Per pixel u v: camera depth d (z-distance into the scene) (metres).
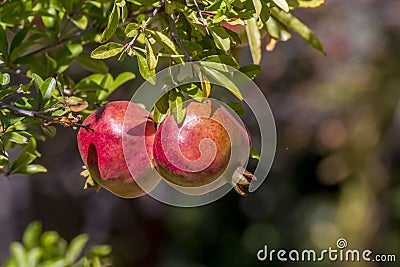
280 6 2.71
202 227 11.82
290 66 10.61
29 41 3.60
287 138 10.77
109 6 3.69
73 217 11.42
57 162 10.88
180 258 11.79
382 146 10.45
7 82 3.03
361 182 10.41
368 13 10.57
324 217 11.15
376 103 10.52
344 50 10.54
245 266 11.41
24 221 10.87
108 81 3.81
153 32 2.66
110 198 11.71
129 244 11.95
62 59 3.68
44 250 4.09
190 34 2.82
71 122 2.74
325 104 10.57
